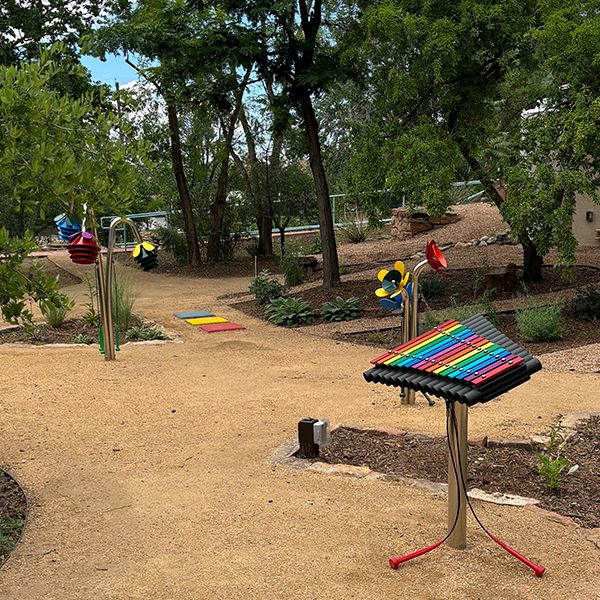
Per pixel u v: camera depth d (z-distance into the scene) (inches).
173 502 191.5
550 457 207.5
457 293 521.3
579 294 446.3
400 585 147.1
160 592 146.6
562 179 395.9
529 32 425.1
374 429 243.4
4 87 137.3
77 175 146.2
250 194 884.0
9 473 214.5
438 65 436.5
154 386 315.9
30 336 431.5
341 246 867.4
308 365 358.0
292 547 164.4
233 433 249.6
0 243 135.7
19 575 154.8
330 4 558.3
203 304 586.2
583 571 151.7
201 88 597.9
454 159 486.9
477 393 133.6
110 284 368.5
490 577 149.5
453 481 159.6
